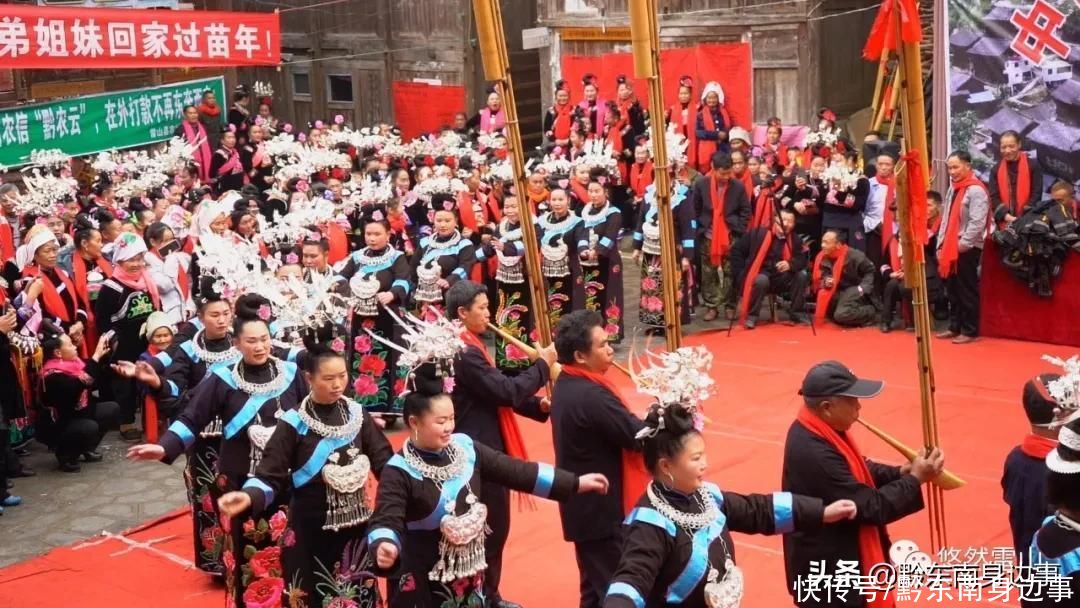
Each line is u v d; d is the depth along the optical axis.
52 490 8.61
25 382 8.88
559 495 5.14
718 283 12.30
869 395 4.72
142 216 11.20
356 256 9.39
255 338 6.16
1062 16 11.14
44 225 10.27
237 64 16.39
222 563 6.87
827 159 13.11
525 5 20.20
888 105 13.79
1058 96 11.26
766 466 8.20
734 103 16.55
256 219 10.16
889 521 4.81
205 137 16.97
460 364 6.04
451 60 19.44
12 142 15.39
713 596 4.20
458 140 15.63
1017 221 10.77
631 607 4.04
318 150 14.55
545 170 12.62
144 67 16.02
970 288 11.06
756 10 16.25
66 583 7.04
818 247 12.27
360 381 8.97
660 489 4.28
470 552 5.05
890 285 11.42
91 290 9.73
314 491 5.46
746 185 12.48
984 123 11.68
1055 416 4.90
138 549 7.53
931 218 11.16
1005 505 7.38
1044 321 10.81
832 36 16.14
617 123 16.20
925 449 4.98
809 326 11.86
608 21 17.77
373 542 4.75
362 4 20.53
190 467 6.88
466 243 9.83
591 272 10.86
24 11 14.65
